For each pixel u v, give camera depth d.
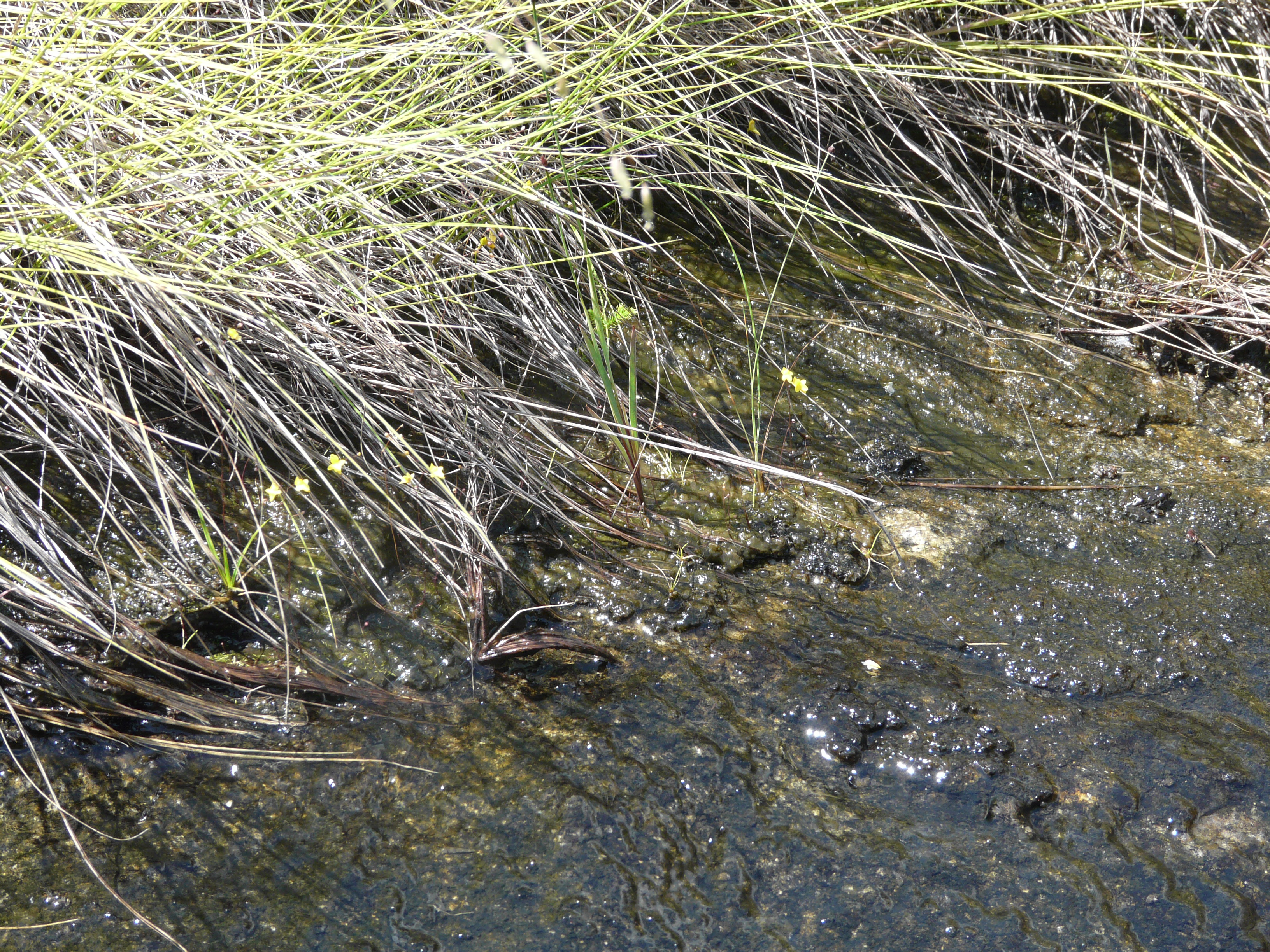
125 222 1.95
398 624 2.10
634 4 2.63
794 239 3.01
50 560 1.92
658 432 2.54
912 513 2.43
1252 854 1.75
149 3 2.20
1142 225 3.24
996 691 2.04
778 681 2.04
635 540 2.32
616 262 2.87
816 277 3.01
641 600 2.20
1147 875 1.72
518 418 2.42
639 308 2.82
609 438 2.53
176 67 2.33
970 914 1.66
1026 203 3.34
